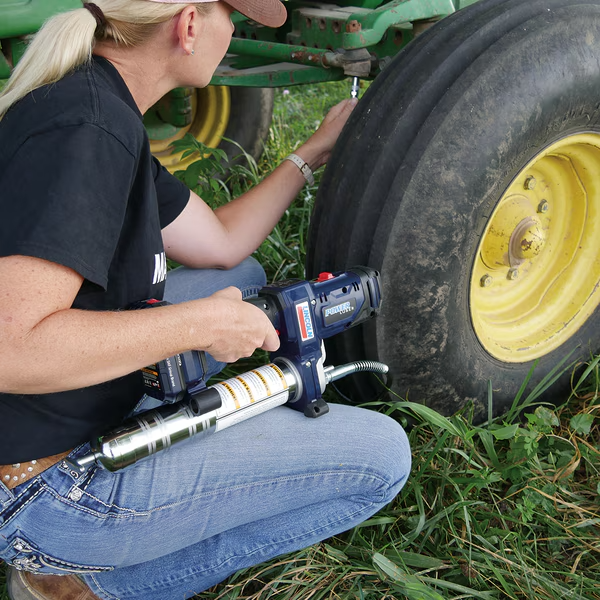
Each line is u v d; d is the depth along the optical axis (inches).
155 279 58.2
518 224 84.4
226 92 144.7
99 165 47.3
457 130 71.0
